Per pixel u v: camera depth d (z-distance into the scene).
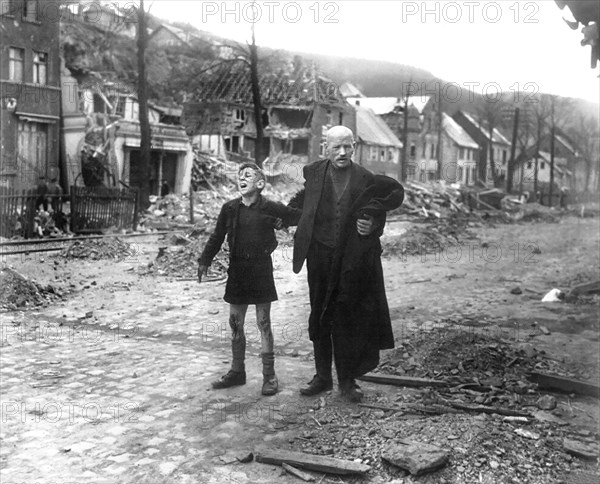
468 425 4.43
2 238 20.17
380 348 5.21
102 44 41.72
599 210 55.56
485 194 57.84
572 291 11.47
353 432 4.50
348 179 5.13
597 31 6.53
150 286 12.30
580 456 4.13
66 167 33.44
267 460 4.09
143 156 32.62
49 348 7.23
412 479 3.81
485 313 9.65
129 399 5.34
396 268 16.34
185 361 6.64
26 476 3.90
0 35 28.78
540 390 5.68
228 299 5.50
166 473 3.95
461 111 83.44
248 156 51.06
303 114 54.50
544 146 75.25
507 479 3.80
